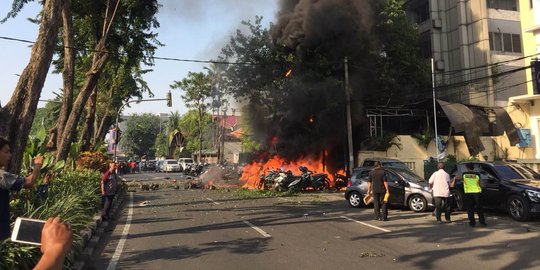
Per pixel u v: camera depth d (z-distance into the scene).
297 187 21.59
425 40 37.53
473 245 8.50
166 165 62.47
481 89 32.09
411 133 28.78
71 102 16.44
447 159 24.30
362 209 14.89
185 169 50.16
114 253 8.30
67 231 1.65
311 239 9.34
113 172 12.58
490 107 26.45
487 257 7.43
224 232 10.43
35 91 8.12
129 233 10.61
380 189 12.25
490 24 33.91
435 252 7.89
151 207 16.42
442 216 12.88
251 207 15.76
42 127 12.29
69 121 16.00
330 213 13.83
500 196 12.23
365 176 15.51
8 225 3.45
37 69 8.19
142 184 27.62
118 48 22.16
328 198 19.08
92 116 22.42
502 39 34.09
